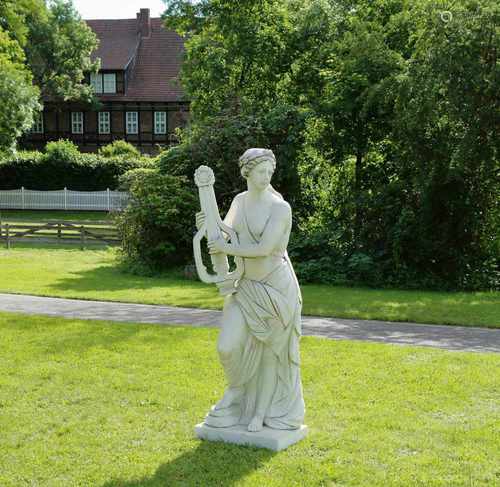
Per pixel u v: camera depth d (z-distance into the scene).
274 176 21.77
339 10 25.50
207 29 29.48
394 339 11.38
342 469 6.12
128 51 59.03
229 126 22.44
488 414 7.61
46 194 45.69
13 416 7.58
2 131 37.41
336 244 20.20
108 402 8.04
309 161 21.91
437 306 14.69
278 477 5.95
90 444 6.79
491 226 19.11
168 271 20.41
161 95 57.72
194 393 8.28
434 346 10.84
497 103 17.34
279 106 22.27
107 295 15.78
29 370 9.34
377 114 20.30
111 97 57.84
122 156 46.97
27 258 23.38
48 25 52.25
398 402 7.99
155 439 6.86
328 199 21.81
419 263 19.03
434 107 17.78
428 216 18.83
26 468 6.25
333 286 18.42
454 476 6.02
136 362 9.72
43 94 54.62
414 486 5.83
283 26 26.42
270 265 6.43
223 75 28.08
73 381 8.84
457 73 17.47
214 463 6.21
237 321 6.46
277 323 6.46
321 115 21.20
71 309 14.06
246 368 6.59
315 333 11.79
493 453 6.53
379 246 19.92
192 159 22.67
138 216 20.56
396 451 6.58
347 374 9.11
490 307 14.62
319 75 24.05
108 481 5.96
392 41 21.92
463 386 8.59
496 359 9.88
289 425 6.66
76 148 50.03
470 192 18.77
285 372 6.70
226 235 6.58
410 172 19.67
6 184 46.81
